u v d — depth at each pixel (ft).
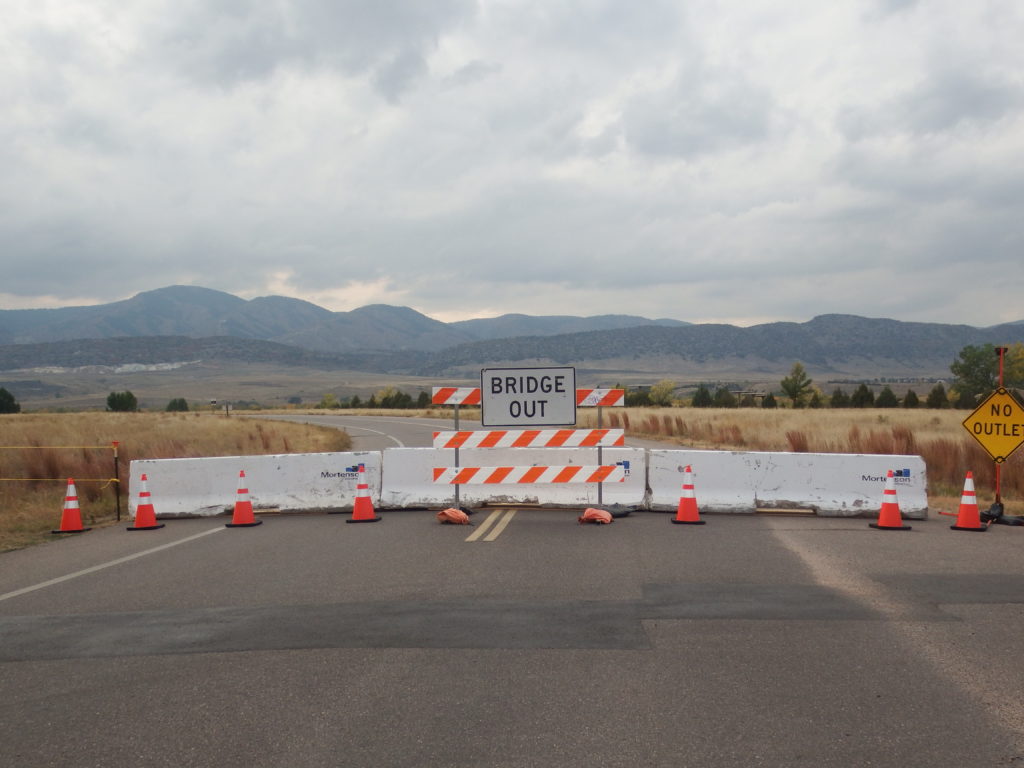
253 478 47.16
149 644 21.75
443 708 16.87
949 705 16.88
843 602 25.17
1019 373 252.01
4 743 15.56
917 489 43.11
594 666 19.42
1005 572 29.50
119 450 76.07
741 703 17.01
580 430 44.68
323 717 16.47
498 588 27.20
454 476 44.75
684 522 40.91
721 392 242.78
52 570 32.32
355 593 26.86
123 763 14.56
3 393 291.17
